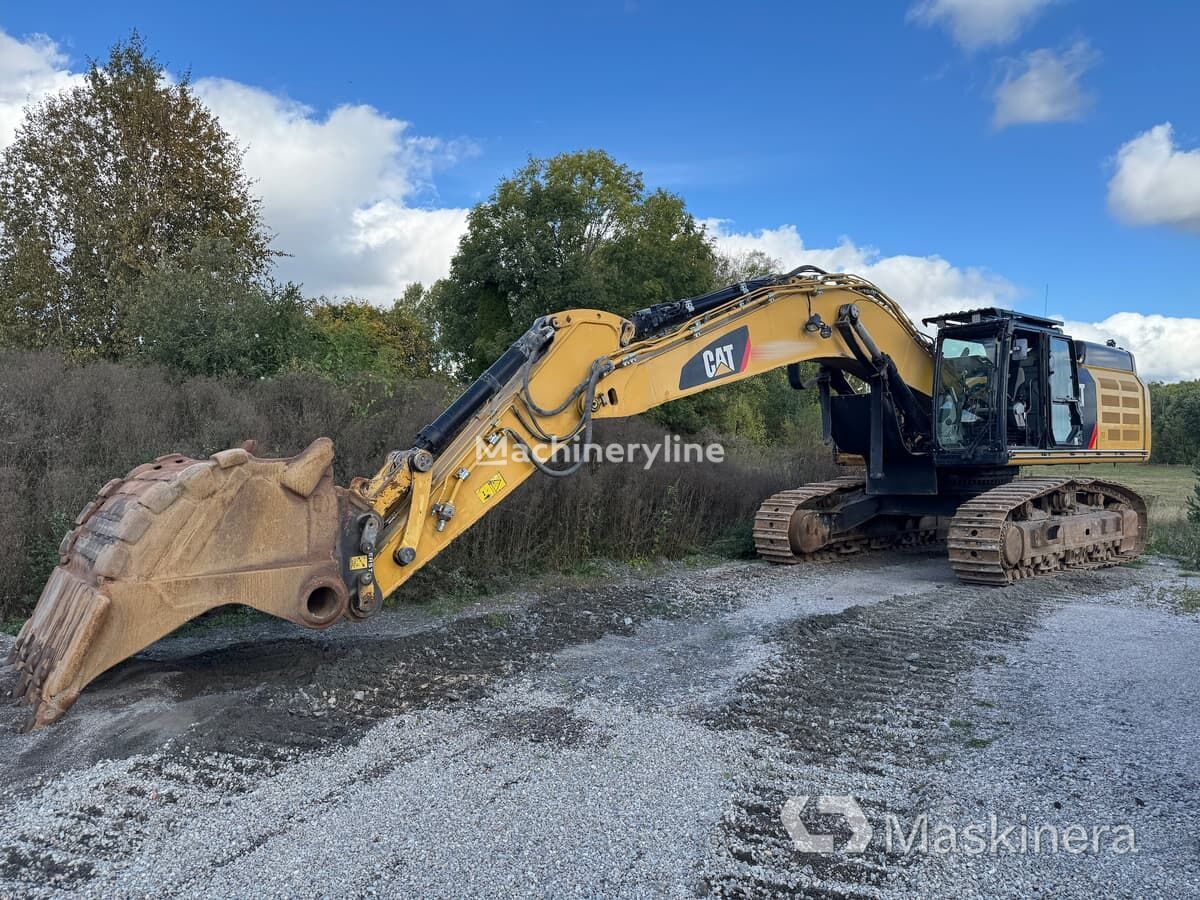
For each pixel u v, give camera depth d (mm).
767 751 4156
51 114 15883
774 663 5730
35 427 8367
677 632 6777
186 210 16562
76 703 4688
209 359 11492
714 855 3135
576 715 4680
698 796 3631
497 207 22250
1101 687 5180
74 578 4559
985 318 9664
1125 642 6305
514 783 3748
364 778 3801
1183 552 11312
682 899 2842
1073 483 10086
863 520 10938
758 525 10430
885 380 9445
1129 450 11414
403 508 5285
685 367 6949
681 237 23562
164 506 4273
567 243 21781
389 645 6113
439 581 8078
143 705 4676
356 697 4945
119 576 4172
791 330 8203
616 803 3551
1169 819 3438
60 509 7043
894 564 10594
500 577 8516
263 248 17422
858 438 10258
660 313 6980
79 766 3875
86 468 7820
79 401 8930
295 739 4270
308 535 4699
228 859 3082
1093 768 3943
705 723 4555
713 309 7414
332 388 10883
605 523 10320
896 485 10469
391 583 5102
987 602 7809
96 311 15086
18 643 4816
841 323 8688
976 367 9688
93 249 15586
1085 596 8227
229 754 4059
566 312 6074
